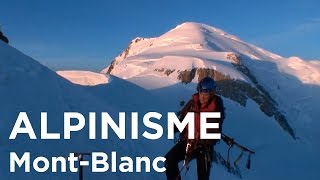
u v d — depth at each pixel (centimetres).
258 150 10394
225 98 12394
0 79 1469
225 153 7244
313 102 16288
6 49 1708
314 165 10025
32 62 1709
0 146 1091
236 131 10862
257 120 11719
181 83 12544
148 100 5378
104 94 4772
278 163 9806
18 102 1349
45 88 1521
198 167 591
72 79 7344
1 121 1207
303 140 12731
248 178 7500
